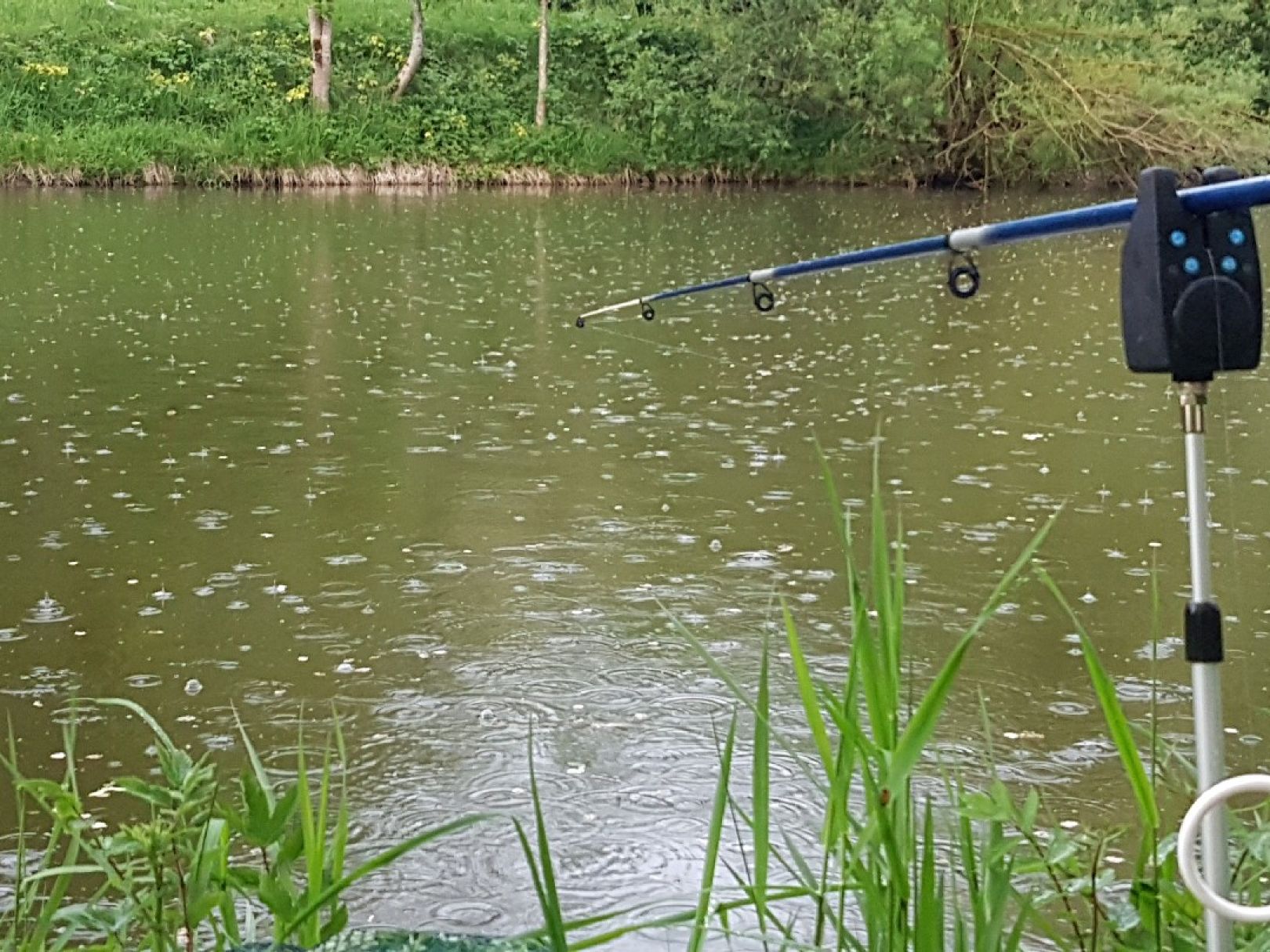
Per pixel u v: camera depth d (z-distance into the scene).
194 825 1.92
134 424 5.88
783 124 19.81
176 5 19.91
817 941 1.68
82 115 17.58
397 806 2.88
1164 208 1.33
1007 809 1.69
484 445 5.67
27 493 4.91
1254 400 6.59
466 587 4.08
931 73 18.81
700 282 10.35
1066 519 4.75
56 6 19.09
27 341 7.69
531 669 3.53
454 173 18.39
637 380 6.98
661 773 3.02
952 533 4.60
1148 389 6.86
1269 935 1.60
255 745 3.12
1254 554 4.37
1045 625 3.83
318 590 4.04
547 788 2.96
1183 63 18.00
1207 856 1.37
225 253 11.51
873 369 7.33
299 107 18.36
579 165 18.91
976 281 2.01
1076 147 18.20
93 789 2.93
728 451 5.63
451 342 7.93
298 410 6.20
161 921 1.77
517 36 20.30
